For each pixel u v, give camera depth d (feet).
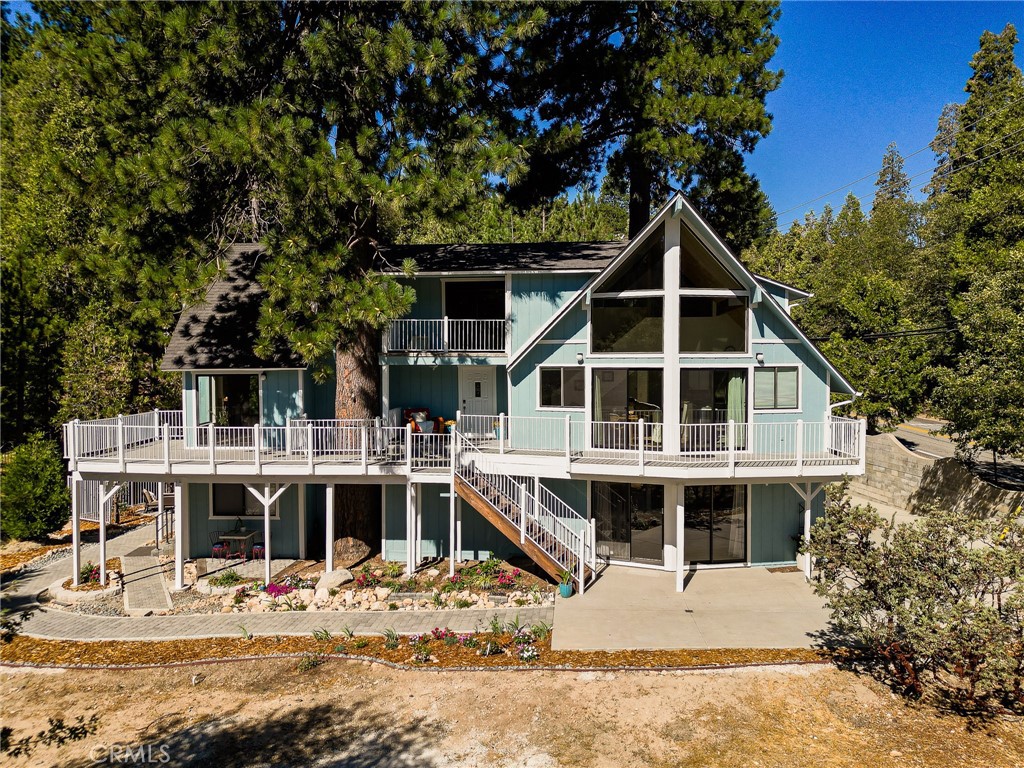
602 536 52.85
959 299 85.15
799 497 51.52
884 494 75.15
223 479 49.60
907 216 197.57
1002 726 28.43
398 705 31.48
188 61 42.57
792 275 155.02
